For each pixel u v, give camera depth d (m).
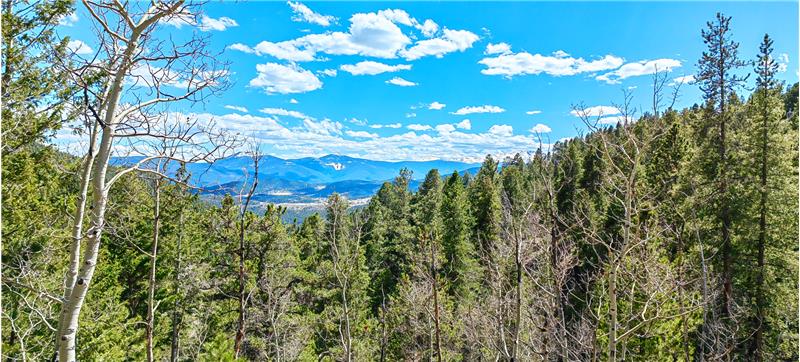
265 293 18.17
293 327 20.06
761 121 18.03
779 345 16.27
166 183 12.78
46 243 10.69
